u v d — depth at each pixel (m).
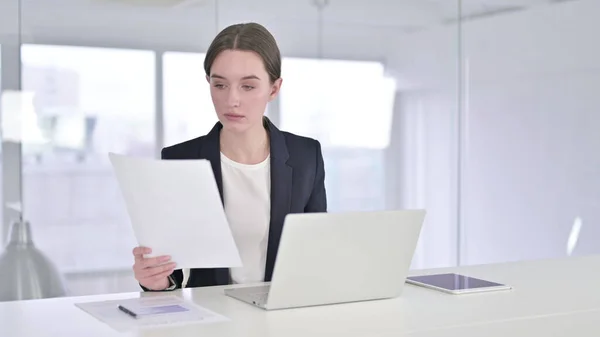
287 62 3.62
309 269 1.67
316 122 3.70
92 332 1.46
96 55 3.28
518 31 4.08
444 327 1.52
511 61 4.07
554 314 1.64
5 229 3.17
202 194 1.65
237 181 2.18
